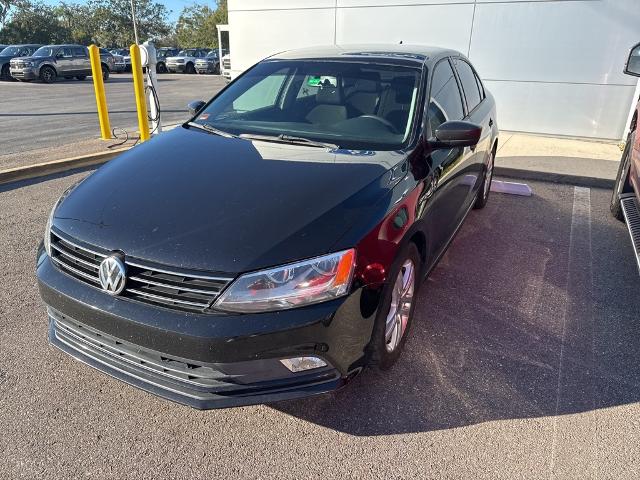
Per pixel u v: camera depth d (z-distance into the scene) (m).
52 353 2.91
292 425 2.44
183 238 2.14
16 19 60.53
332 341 2.15
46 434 2.35
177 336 2.04
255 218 2.22
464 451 2.30
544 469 2.21
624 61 8.04
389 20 9.50
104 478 2.14
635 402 2.63
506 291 3.73
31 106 13.46
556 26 8.30
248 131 3.29
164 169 2.69
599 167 6.90
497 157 7.49
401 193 2.61
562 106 8.65
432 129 3.22
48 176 6.41
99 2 73.75
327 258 2.11
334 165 2.69
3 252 4.17
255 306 2.04
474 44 8.95
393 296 2.62
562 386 2.73
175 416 2.49
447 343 3.07
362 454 2.28
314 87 3.51
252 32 10.83
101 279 2.17
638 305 3.58
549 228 4.97
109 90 18.08
